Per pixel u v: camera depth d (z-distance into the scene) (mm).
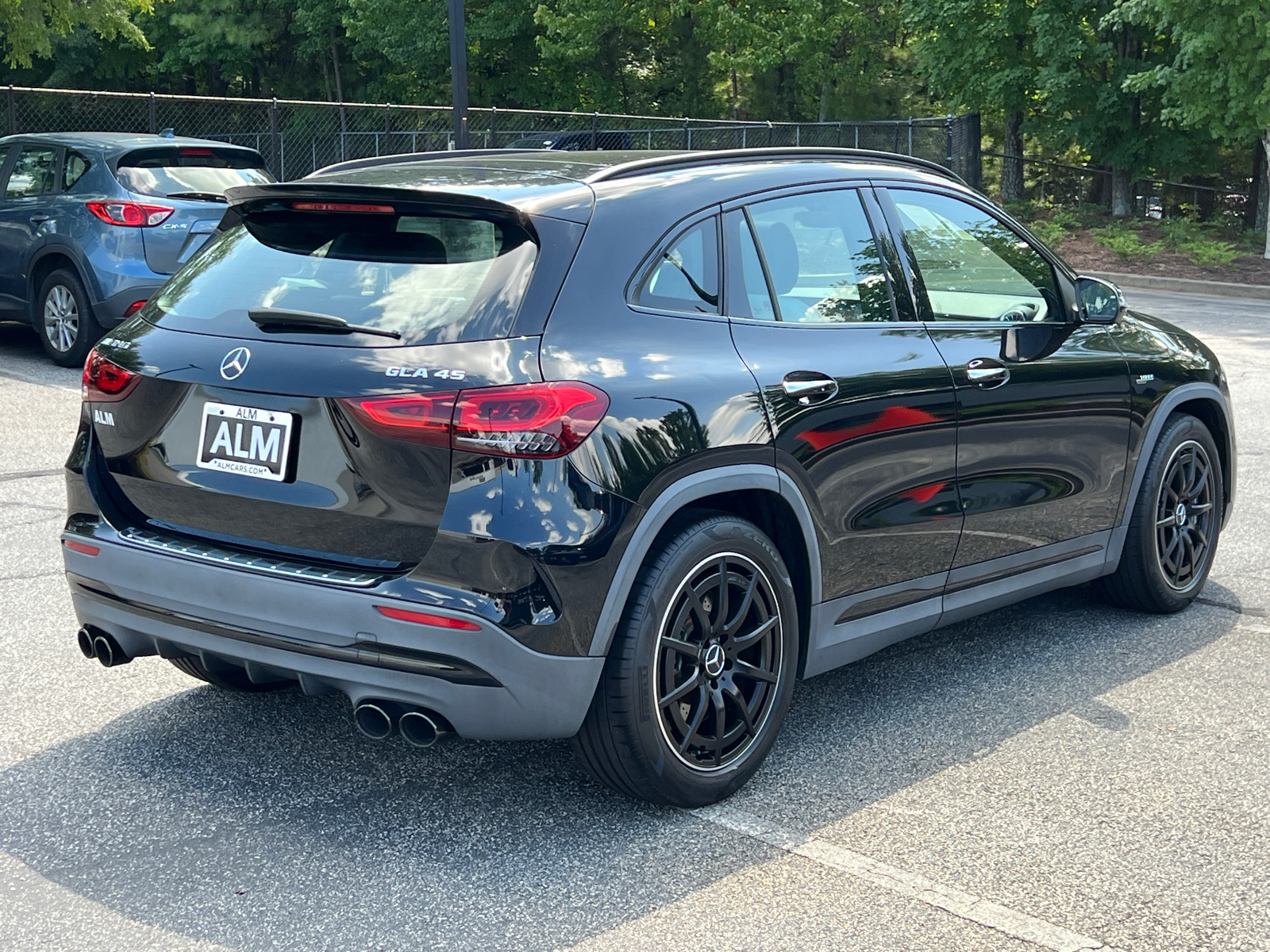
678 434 3389
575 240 3439
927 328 4273
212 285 3721
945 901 3094
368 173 3893
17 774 3768
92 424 3787
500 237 3443
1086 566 5016
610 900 3096
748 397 3596
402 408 3172
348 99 48906
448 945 2896
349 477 3271
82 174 10680
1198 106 22828
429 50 41062
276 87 49281
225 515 3488
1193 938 2941
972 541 4430
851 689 4559
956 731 4164
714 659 3580
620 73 42156
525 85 43188
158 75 49219
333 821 3504
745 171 3971
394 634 3164
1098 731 4164
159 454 3609
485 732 3213
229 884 3162
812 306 3959
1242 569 6074
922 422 4117
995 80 29844
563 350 3289
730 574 3594
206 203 10773
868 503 3998
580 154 4117
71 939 2910
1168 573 5352
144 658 4762
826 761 3930
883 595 4160
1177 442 5246
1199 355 5488
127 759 3877
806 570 3879
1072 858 3314
